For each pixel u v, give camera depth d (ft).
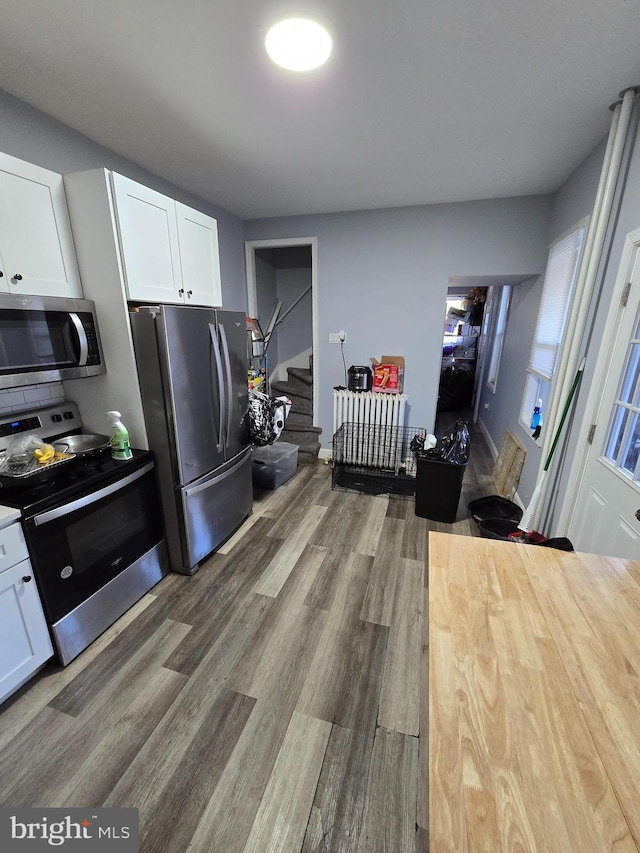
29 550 4.75
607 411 5.97
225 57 4.78
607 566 3.69
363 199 10.12
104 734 4.41
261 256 13.96
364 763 4.12
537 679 2.53
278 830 3.58
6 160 4.77
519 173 8.30
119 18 4.14
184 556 7.14
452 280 12.10
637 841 1.74
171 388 6.23
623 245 5.69
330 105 5.84
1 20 4.12
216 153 7.45
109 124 6.40
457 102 5.76
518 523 8.54
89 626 5.58
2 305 4.71
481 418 18.26
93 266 5.90
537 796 1.90
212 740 4.34
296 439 13.61
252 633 5.87
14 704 4.74
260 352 13.32
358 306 11.91
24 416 5.94
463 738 2.16
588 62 4.83
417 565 7.57
